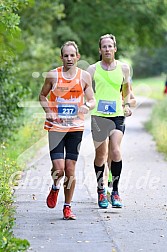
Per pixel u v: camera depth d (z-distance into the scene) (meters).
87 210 11.59
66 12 39.94
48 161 17.95
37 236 9.62
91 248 8.96
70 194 10.80
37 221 10.62
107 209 11.71
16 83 19.92
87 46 41.00
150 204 12.24
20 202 12.18
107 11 40.31
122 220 10.80
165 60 93.38
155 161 18.75
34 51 34.72
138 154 20.56
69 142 10.85
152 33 43.75
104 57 11.67
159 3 41.97
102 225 10.40
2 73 18.69
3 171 13.38
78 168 16.92
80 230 10.03
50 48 36.81
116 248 8.98
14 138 19.55
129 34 41.88
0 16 13.67
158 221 10.74
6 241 8.25
